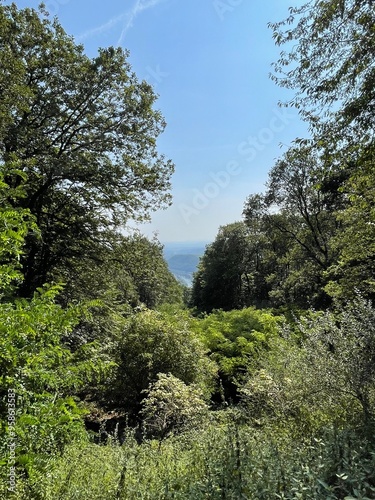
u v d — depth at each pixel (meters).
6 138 8.95
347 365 4.00
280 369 5.73
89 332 10.66
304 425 4.07
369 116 4.60
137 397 9.42
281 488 2.28
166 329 10.03
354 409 4.01
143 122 11.99
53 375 2.84
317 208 22.08
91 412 9.51
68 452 3.63
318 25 4.59
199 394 7.55
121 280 13.70
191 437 4.82
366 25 4.36
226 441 3.31
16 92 8.23
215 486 2.44
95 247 12.34
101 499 2.78
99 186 11.74
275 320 13.66
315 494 2.06
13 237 3.07
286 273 30.70
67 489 2.85
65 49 11.09
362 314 4.40
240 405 5.66
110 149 11.77
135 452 3.70
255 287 36.91
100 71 11.12
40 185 11.07
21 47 10.66
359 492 1.96
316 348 4.45
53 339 2.99
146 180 12.19
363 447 2.80
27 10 10.55
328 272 13.55
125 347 9.72
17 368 2.49
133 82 11.68
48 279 12.09
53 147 11.26
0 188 3.50
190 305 44.69
